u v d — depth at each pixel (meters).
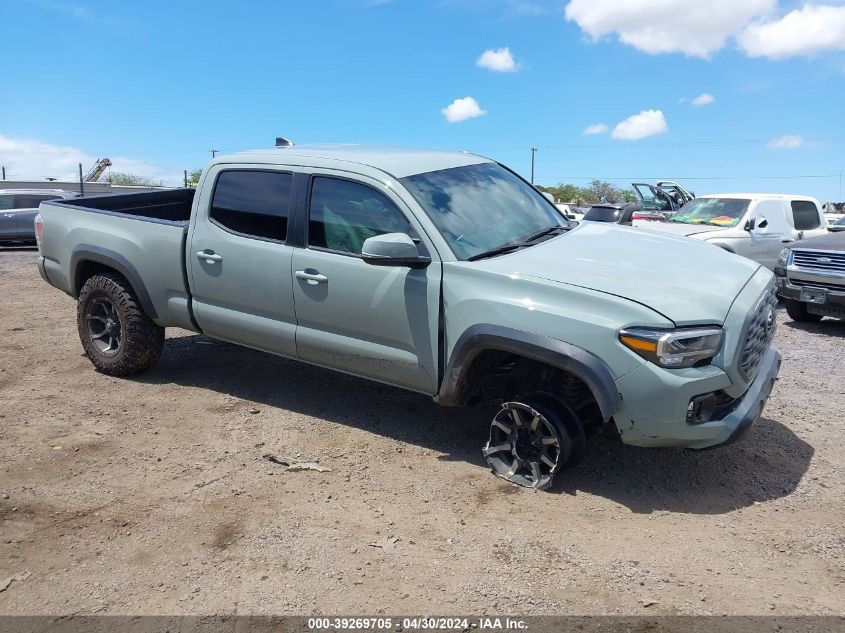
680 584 3.03
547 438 3.86
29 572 3.17
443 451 4.48
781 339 7.77
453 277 4.05
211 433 4.76
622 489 3.94
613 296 3.63
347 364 4.63
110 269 5.89
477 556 3.27
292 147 5.27
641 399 3.53
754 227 10.66
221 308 5.17
